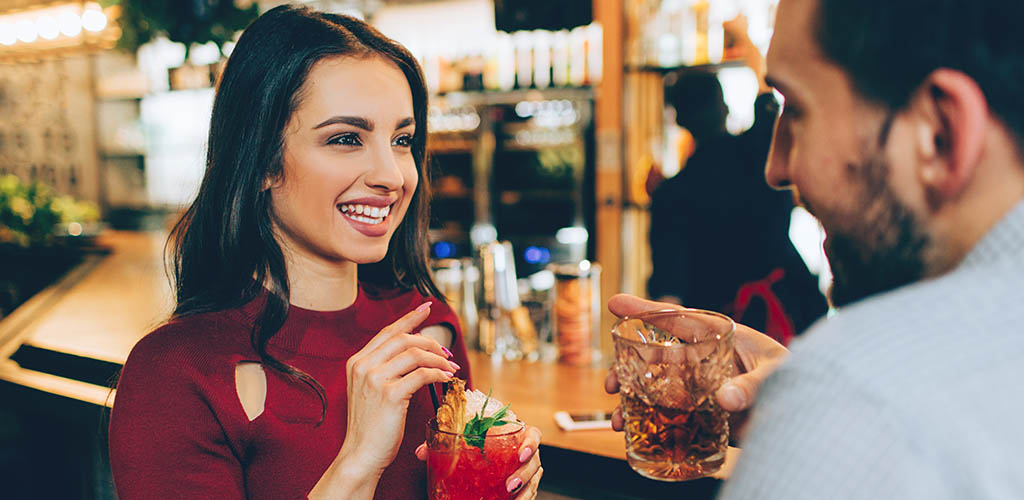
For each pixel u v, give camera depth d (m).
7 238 3.96
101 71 5.85
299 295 1.13
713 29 3.22
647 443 0.79
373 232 1.08
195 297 1.10
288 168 1.05
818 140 0.53
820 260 2.83
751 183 2.30
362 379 0.92
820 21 0.51
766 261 2.32
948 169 0.47
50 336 2.39
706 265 2.41
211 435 0.98
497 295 2.28
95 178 6.00
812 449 0.42
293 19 1.06
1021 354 0.42
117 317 2.63
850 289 0.56
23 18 3.90
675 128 3.59
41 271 3.68
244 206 1.07
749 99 3.43
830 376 0.44
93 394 2.04
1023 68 0.44
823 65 0.51
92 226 4.44
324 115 1.02
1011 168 0.46
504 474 0.95
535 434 1.03
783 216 2.32
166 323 1.08
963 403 0.41
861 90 0.50
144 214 5.83
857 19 0.49
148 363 0.99
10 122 6.17
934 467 0.40
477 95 4.04
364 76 1.04
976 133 0.45
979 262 0.47
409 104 1.10
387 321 1.23
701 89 2.51
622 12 3.46
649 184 3.48
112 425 0.98
